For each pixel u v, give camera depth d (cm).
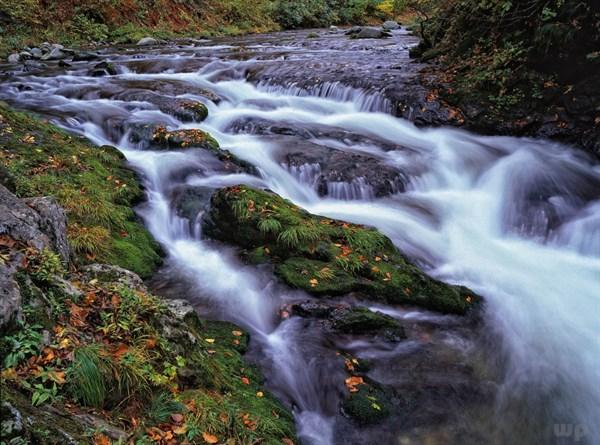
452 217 830
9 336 292
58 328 324
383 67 1400
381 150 991
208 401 349
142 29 2573
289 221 628
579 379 504
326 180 856
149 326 374
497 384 488
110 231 626
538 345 548
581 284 683
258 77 1451
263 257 614
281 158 916
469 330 555
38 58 1867
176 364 368
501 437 435
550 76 1004
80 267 462
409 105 1121
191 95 1258
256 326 535
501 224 854
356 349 503
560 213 832
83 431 275
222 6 3288
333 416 439
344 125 1127
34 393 276
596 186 879
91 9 2403
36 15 2150
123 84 1334
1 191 441
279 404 425
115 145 986
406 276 588
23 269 350
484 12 1188
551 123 980
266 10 3688
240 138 1030
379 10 4634
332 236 625
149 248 640
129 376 328
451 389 473
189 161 862
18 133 782
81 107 1116
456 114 1073
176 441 312
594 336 569
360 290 564
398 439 421
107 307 371
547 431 447
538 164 915
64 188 651
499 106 1041
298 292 561
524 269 712
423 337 534
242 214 645
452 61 1275
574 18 945
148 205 750
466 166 955
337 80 1291
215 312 547
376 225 759
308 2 4019
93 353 319
